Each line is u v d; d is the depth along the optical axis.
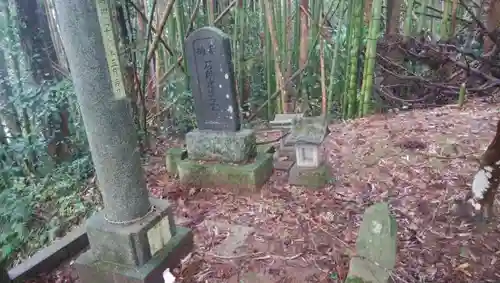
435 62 6.67
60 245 2.83
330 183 3.55
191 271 2.51
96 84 2.04
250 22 6.39
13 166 4.04
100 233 2.29
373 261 1.98
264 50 5.81
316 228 2.91
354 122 5.23
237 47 5.71
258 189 3.56
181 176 3.78
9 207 3.52
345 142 4.50
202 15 5.71
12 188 3.76
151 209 2.44
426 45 6.64
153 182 3.91
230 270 2.51
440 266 2.37
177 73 5.29
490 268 2.33
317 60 6.06
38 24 4.14
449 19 7.23
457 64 6.48
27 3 4.02
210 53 3.46
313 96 6.11
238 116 3.69
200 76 3.59
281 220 3.06
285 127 3.98
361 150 4.22
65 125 4.30
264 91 6.12
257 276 2.45
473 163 3.68
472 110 5.30
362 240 2.04
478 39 6.95
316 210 3.15
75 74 2.04
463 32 7.65
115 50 2.08
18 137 4.13
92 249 2.38
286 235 2.86
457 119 4.93
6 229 3.40
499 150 2.52
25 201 3.62
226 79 3.49
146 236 2.30
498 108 5.29
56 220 3.49
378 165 3.84
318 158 3.47
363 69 5.89
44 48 4.22
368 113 5.54
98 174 2.25
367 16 6.07
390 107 6.34
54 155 4.29
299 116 3.98
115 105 2.11
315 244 2.72
